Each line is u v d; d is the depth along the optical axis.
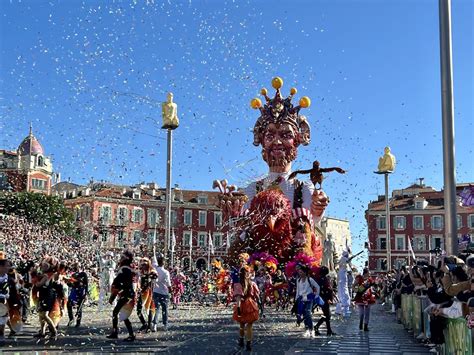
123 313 11.46
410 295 14.21
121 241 44.50
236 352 10.07
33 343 10.77
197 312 20.81
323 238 26.95
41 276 11.64
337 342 11.96
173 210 67.12
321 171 21.28
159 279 13.62
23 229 37.44
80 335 12.27
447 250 10.61
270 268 20.05
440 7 11.36
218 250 66.44
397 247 70.94
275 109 24.58
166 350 10.07
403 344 11.66
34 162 64.69
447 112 11.05
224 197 24.78
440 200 72.88
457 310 8.09
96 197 57.50
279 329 14.54
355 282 15.09
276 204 21.91
